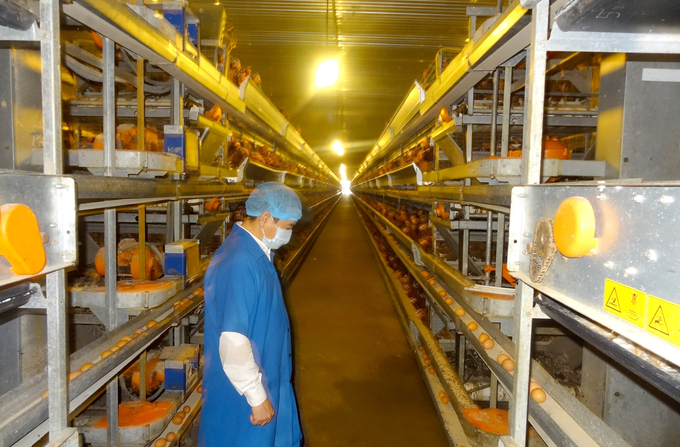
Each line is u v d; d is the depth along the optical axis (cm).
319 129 1223
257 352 170
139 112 221
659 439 189
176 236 277
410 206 639
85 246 287
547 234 95
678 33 108
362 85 730
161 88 273
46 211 101
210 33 296
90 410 247
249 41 528
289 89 758
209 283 176
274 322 179
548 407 129
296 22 471
